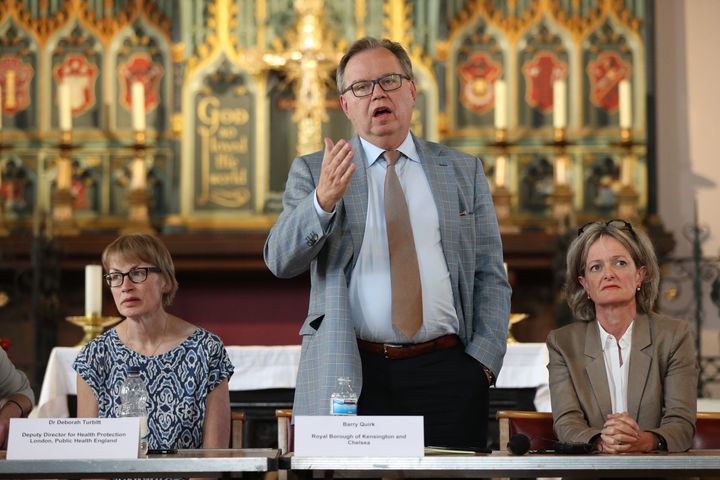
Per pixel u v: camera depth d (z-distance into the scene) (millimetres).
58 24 23641
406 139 10664
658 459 7684
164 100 23500
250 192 23125
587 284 10570
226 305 23031
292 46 23312
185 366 10797
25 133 23344
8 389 10719
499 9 23781
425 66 23438
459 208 10531
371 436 8172
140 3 23672
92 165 23312
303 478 8727
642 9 23562
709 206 23828
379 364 9984
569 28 23672
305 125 22969
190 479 9609
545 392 15461
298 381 10055
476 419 10031
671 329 10414
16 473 7801
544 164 23359
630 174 22922
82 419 8266
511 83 23578
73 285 22922
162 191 23266
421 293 10039
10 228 23016
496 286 10516
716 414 10398
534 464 7695
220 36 23453
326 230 9695
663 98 24188
